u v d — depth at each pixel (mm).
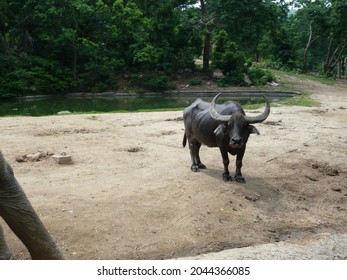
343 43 46094
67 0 32750
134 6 36312
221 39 35625
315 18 43312
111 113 18172
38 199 7066
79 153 10352
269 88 32812
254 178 8852
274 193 8125
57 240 5758
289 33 51344
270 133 13438
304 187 8578
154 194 7562
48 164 9359
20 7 33469
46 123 14484
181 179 8461
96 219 6418
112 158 10000
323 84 37000
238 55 34938
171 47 35250
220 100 27859
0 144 10977
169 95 31828
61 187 7781
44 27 33375
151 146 11328
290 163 10016
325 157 10734
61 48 33156
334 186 8750
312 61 61250
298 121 16047
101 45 34469
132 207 6938
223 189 7938
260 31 37438
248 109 19719
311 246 6000
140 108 23531
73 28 34219
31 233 3988
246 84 34281
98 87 32625
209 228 6430
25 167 9062
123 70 35750
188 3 35719
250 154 10719
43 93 31062
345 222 7164
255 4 33844
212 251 5805
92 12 33000
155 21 35156
